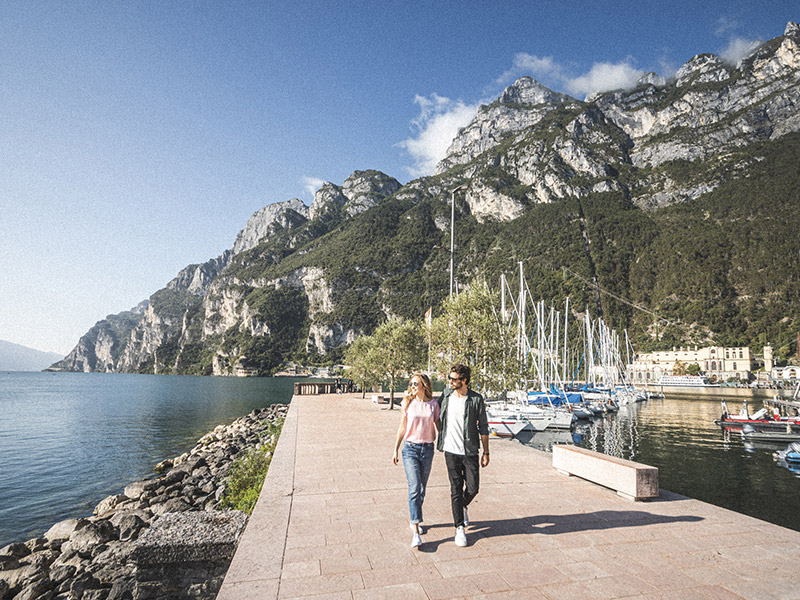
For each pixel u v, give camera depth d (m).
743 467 26.59
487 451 5.34
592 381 85.38
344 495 7.35
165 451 31.05
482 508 6.54
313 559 4.71
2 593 9.38
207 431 40.81
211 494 15.52
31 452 30.69
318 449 12.09
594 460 7.76
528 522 5.92
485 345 20.12
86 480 22.94
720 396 98.50
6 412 57.84
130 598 7.93
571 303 169.25
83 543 11.37
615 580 4.28
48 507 18.39
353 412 24.02
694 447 33.34
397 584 4.14
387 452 11.65
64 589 8.91
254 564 4.57
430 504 6.85
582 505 6.71
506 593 3.99
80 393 101.75
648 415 56.84
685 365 158.12
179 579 5.56
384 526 5.79
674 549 5.08
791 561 4.80
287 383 171.62
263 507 6.64
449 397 5.52
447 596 3.92
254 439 25.28
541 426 36.09
